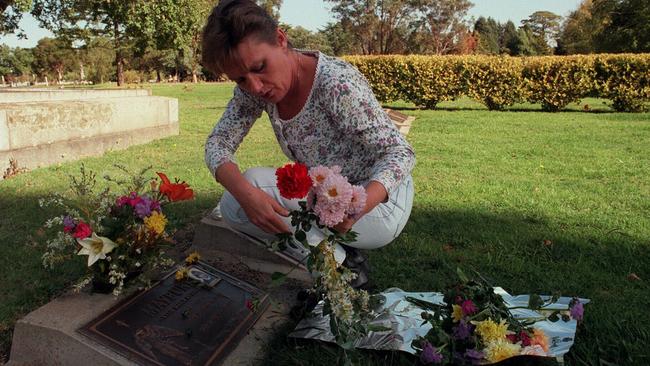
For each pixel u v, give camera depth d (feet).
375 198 6.56
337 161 7.93
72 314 7.45
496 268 11.01
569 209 15.69
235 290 8.98
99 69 174.19
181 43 56.08
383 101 57.06
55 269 10.22
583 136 32.14
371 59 56.13
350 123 7.25
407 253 11.73
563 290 9.95
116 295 7.77
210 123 37.91
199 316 8.03
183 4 53.93
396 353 7.51
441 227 13.65
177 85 124.06
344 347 6.52
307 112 7.55
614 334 8.16
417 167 21.93
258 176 8.66
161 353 7.16
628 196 17.28
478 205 15.88
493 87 53.52
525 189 18.16
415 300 8.08
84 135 23.29
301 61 7.38
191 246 10.83
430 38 239.71
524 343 7.09
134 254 8.32
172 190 8.88
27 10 37.83
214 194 16.07
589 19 149.69
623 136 32.30
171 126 31.45
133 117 27.22
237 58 6.37
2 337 8.05
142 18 52.54
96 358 7.00
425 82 54.90
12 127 19.19
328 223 6.02
